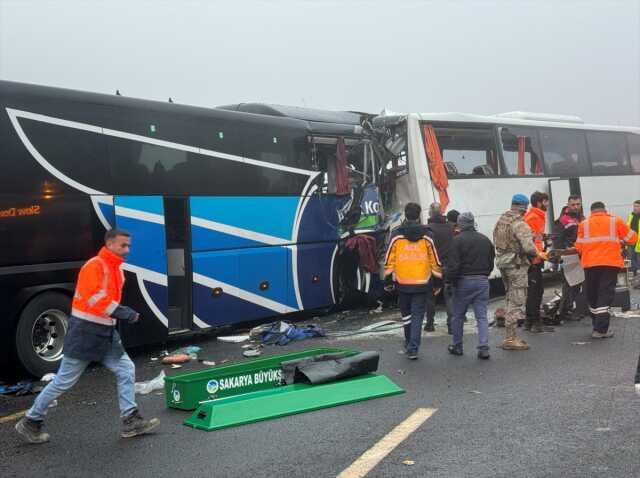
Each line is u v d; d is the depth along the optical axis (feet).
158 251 31.81
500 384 24.75
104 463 17.79
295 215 39.17
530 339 33.27
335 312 44.39
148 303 31.37
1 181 26.43
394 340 33.96
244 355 31.91
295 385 23.30
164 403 23.56
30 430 19.43
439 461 17.07
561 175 54.24
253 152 36.94
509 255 30.91
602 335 32.86
